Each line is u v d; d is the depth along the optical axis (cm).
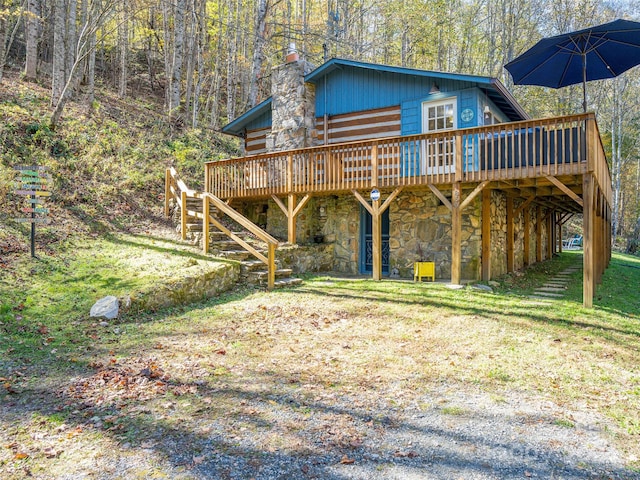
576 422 352
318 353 521
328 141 1312
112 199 1129
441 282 989
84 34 1291
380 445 316
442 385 428
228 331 608
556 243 2128
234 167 1241
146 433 328
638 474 280
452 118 1116
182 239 1023
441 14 2734
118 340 552
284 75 1332
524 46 2848
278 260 1030
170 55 2538
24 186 759
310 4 3034
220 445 312
